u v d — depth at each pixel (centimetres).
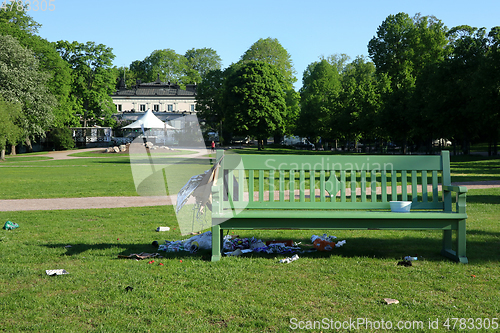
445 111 3381
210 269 462
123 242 607
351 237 630
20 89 3953
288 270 457
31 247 574
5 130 3481
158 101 8938
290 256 522
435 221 482
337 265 474
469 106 3102
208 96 6056
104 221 789
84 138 6334
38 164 2939
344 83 6888
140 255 519
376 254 525
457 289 396
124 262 496
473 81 3025
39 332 316
